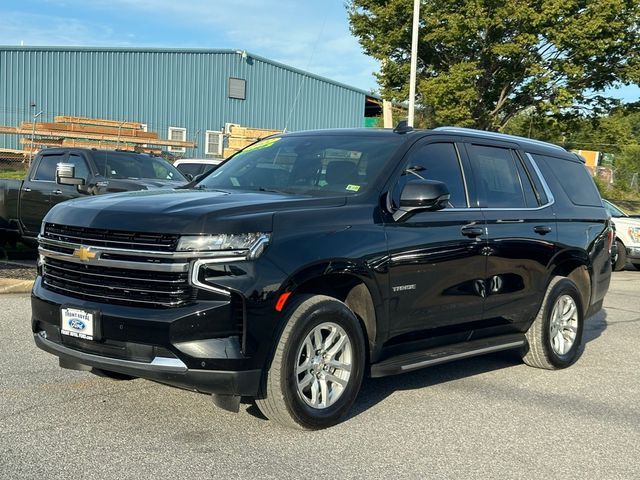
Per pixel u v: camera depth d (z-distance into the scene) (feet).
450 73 82.28
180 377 13.60
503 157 20.79
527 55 82.28
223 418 15.78
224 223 13.69
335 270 14.90
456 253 17.75
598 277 23.95
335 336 15.28
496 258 19.07
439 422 16.51
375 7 84.48
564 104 82.94
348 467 13.51
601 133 93.81
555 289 21.56
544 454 14.82
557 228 21.54
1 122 112.16
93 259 14.16
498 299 19.43
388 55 87.40
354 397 15.74
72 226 14.71
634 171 145.69
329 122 144.56
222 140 132.26
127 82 122.21
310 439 14.83
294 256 14.25
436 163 18.35
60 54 115.85
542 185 21.74
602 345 26.37
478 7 77.66
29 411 15.80
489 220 18.97
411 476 13.28
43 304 15.23
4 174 82.02
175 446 14.10
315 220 15.02
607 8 76.79
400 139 17.98
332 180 17.16
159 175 39.22
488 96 90.17
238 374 13.67
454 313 18.11
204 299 13.50
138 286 13.87
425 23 82.58
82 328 14.35
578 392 19.69
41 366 19.33
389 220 16.37
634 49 82.33
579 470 14.03
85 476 12.53
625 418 17.49
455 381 20.27
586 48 78.59
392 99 89.81
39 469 12.76
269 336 13.99
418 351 17.66
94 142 81.71
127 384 17.99
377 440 15.07
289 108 139.74
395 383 19.74
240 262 13.64
